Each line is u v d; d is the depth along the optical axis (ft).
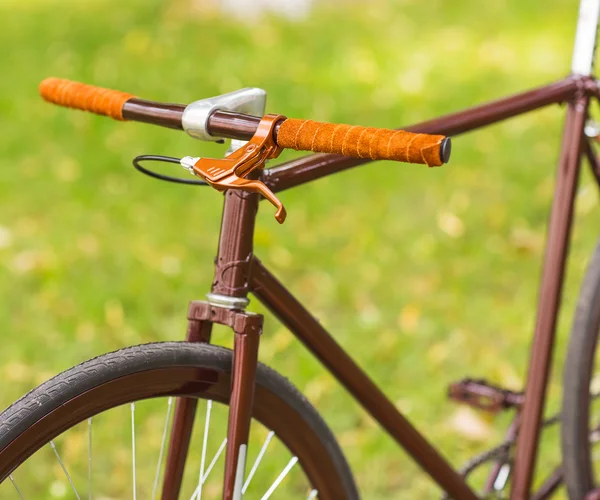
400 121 24.39
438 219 18.78
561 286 8.25
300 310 6.81
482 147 22.40
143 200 19.71
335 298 15.80
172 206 19.38
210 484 11.23
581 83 8.16
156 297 15.64
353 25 35.40
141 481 11.38
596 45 8.20
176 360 6.13
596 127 8.32
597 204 18.47
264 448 6.77
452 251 17.48
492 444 12.05
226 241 6.22
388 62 30.07
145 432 12.19
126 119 6.34
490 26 35.19
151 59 30.09
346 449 11.95
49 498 11.01
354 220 18.72
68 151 22.61
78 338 14.34
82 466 11.55
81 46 31.71
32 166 21.67
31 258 16.78
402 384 13.41
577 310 8.69
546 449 11.91
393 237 18.02
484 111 7.59
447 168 21.16
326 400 12.91
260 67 29.30
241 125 5.58
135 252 17.21
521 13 36.86
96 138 23.44
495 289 16.22
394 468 11.70
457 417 12.32
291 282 16.34
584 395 8.67
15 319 14.92
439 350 14.20
